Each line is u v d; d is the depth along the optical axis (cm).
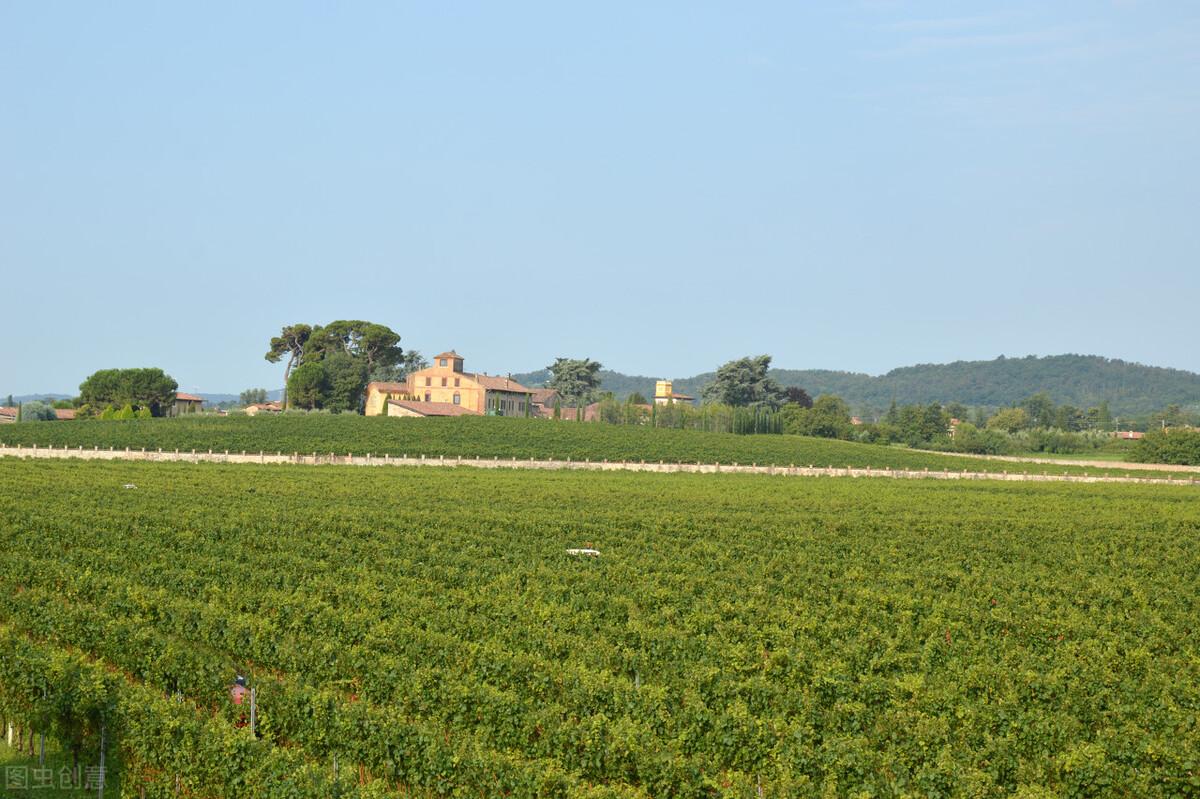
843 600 4875
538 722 2905
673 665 3553
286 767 2562
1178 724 2983
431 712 3091
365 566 5331
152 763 2725
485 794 2580
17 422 15538
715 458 14262
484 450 13700
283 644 3569
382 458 12450
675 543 6575
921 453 16562
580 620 4175
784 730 2869
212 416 16900
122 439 13700
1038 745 2883
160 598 4175
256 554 5638
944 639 4169
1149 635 4247
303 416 16688
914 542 6838
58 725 2906
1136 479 13500
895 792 2570
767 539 6800
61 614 3819
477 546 6206
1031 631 4259
